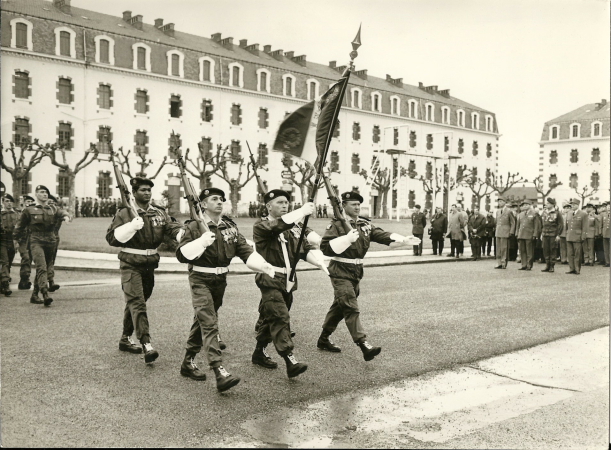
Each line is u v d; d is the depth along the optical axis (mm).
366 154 60719
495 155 73250
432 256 22156
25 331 8258
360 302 11141
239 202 52656
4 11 40688
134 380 6105
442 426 5094
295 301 11141
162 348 7418
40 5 44125
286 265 6527
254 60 53875
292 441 4684
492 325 9086
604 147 51656
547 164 54250
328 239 6973
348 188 59344
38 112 42062
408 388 6059
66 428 4828
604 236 20094
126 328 7191
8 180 40750
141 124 47281
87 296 11477
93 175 44844
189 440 4648
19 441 4547
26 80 41781
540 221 17953
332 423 5082
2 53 40406
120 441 4590
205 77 50688
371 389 5988
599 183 51688
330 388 5977
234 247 6293
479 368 6816
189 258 5859
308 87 56344
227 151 51875
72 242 22438
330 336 8289
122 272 6969
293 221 6250
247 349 7484
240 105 52562
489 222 22438
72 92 43781
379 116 61594
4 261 11578
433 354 7340
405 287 13391
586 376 6582
